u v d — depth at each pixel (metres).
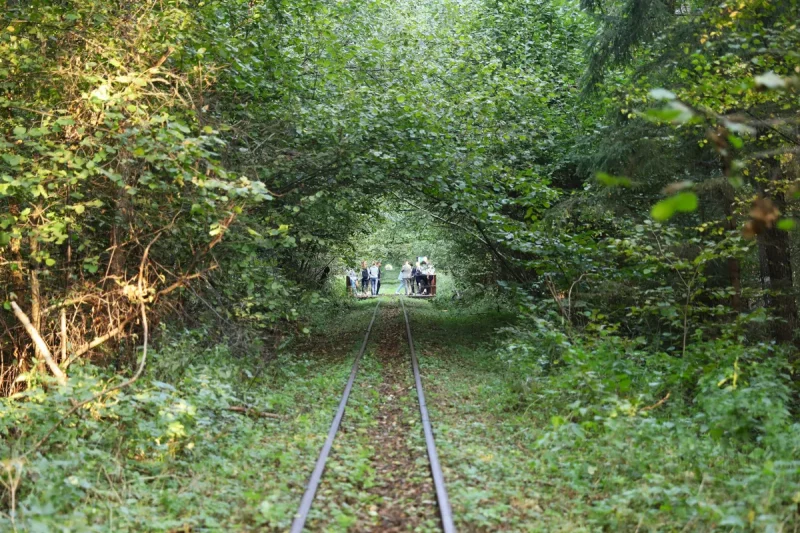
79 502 6.06
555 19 22.20
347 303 33.78
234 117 13.54
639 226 11.53
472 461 7.48
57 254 10.61
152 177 8.83
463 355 16.47
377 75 16.58
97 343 9.59
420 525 5.80
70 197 9.73
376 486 6.98
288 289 14.22
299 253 19.55
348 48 16.44
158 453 7.39
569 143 19.47
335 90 15.98
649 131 12.56
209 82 11.70
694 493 6.03
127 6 10.83
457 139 16.39
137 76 9.35
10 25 9.57
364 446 8.37
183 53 11.22
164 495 6.28
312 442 8.33
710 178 11.86
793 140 10.61
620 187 13.32
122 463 7.09
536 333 13.29
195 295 12.09
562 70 21.42
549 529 5.67
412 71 16.52
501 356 13.80
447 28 20.53
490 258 23.86
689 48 12.05
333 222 20.09
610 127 13.94
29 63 9.45
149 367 10.05
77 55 9.96
